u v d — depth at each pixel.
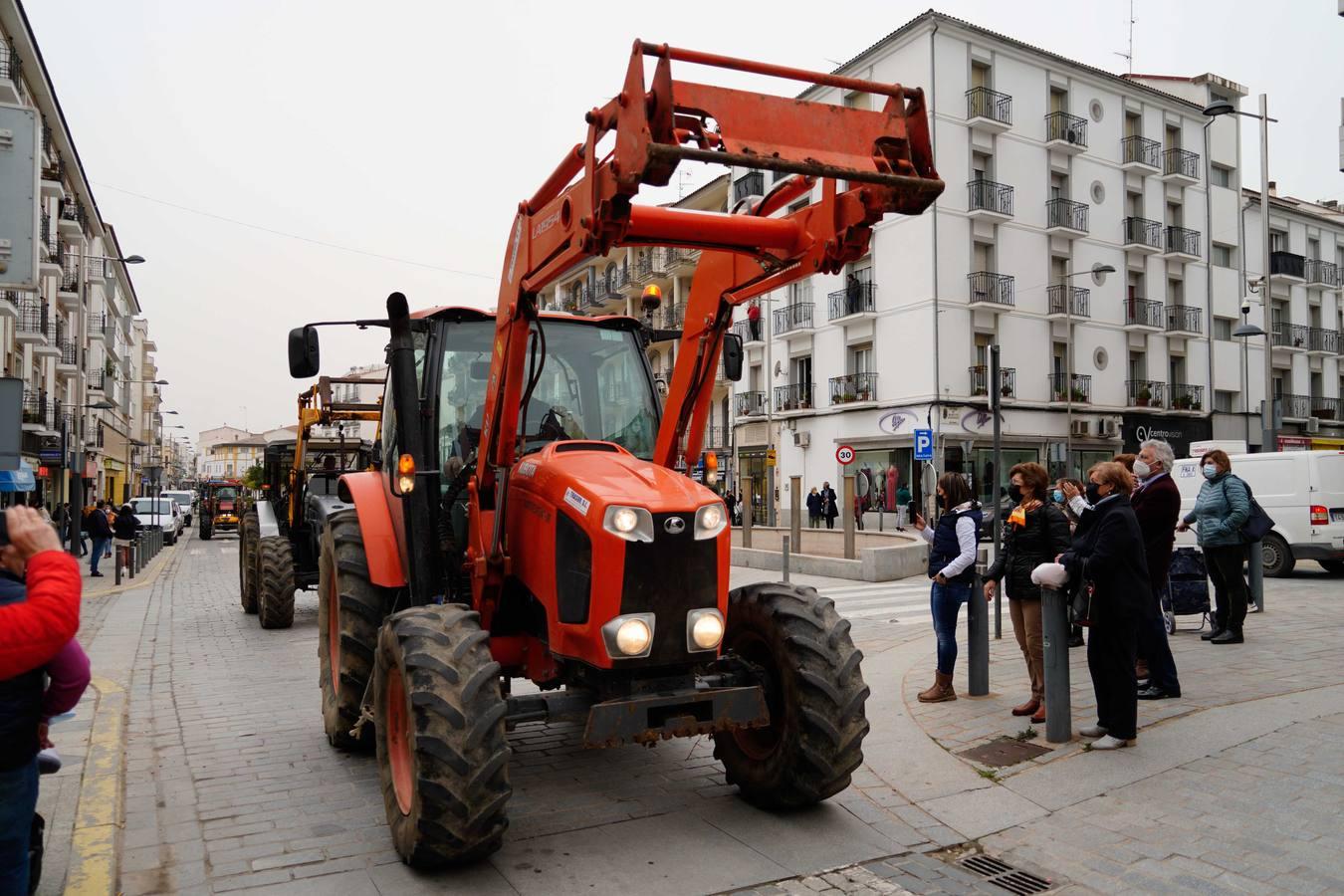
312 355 5.14
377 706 4.15
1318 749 4.95
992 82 31.72
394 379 4.85
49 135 32.34
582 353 5.56
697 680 4.28
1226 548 8.16
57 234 33.41
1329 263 43.47
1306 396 42.50
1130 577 5.11
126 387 67.75
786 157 3.41
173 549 31.86
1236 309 39.22
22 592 2.78
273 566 10.95
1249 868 3.68
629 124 3.34
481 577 4.45
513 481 4.58
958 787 4.77
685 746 5.71
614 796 4.74
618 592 3.85
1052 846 4.03
